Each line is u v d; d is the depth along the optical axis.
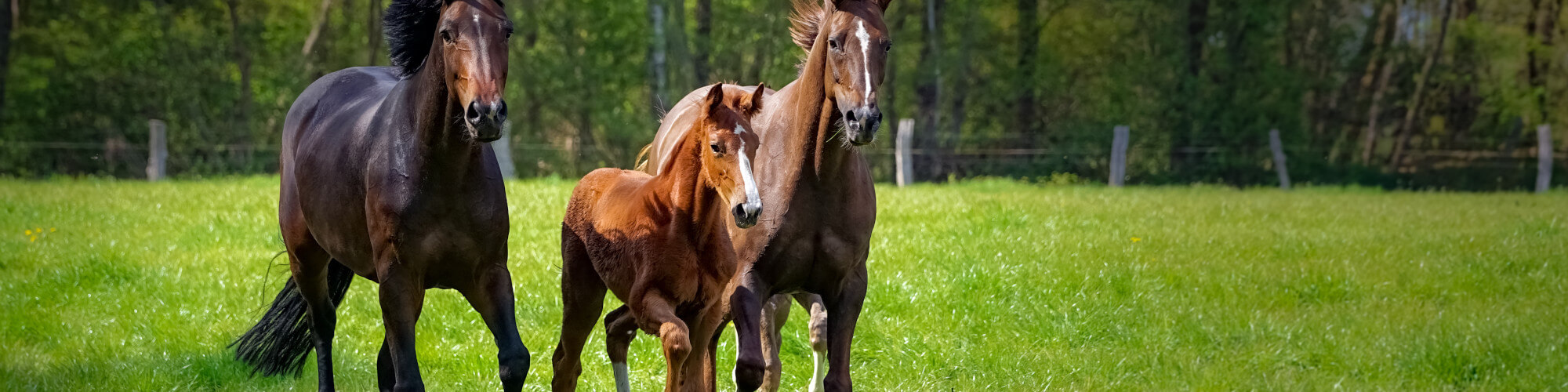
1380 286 8.76
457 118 4.64
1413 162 26.33
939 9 27.08
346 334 7.16
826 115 5.08
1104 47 27.61
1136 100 26.86
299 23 26.22
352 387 6.09
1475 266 9.59
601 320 7.39
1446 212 14.77
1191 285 8.69
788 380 6.45
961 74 27.22
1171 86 26.50
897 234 10.80
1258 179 24.73
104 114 23.88
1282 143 25.97
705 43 26.14
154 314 7.41
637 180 5.43
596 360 6.55
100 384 5.83
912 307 7.71
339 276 5.99
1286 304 8.12
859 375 6.48
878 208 13.03
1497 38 27.09
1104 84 27.50
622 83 26.11
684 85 26.30
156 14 24.36
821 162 5.12
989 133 27.97
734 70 27.25
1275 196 18.23
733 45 26.75
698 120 4.83
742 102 4.95
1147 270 9.07
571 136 27.70
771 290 5.29
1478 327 7.12
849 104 4.84
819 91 5.11
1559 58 27.50
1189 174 24.94
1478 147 26.33
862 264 5.43
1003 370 6.38
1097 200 15.84
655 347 6.77
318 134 5.49
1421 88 27.38
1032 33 27.70
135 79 23.94
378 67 6.27
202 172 22.88
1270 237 11.51
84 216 12.02
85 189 15.63
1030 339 7.13
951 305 7.73
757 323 5.01
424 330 7.11
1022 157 26.06
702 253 4.89
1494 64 27.52
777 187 5.23
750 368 4.82
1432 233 12.03
